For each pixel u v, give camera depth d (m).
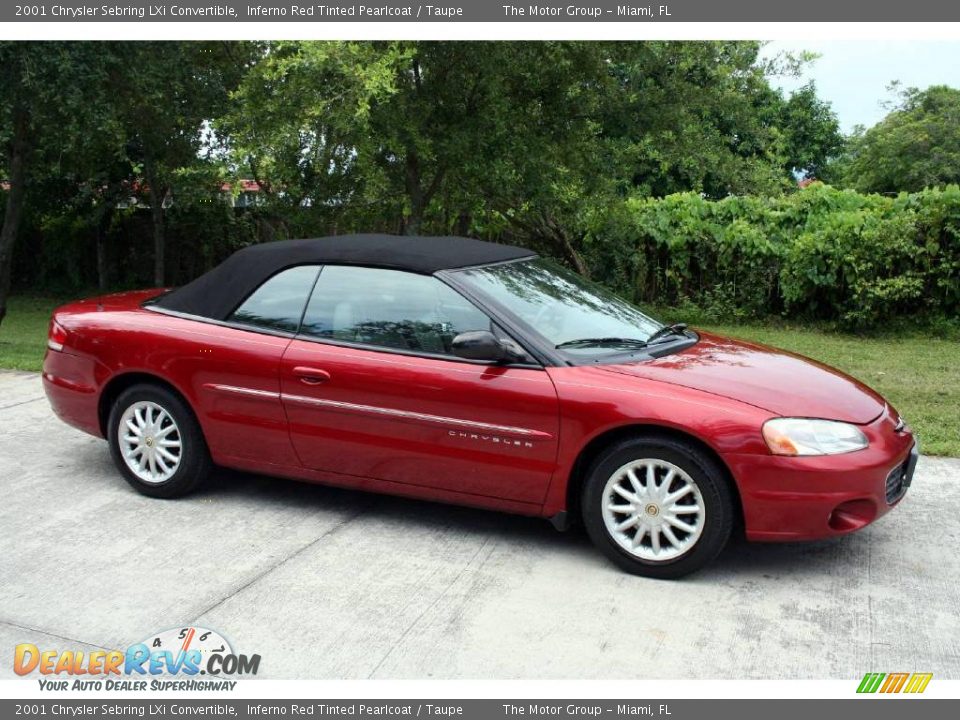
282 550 4.43
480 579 4.11
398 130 9.09
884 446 3.99
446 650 3.50
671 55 10.53
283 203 10.80
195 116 12.66
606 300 5.02
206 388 4.82
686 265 12.73
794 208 12.32
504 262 4.88
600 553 4.39
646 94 10.55
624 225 11.89
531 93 10.22
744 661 3.41
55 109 10.05
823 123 28.66
